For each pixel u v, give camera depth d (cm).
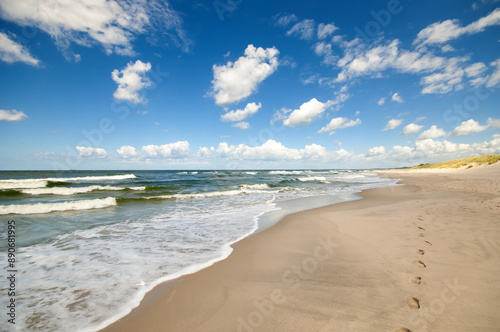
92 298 323
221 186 2241
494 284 310
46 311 292
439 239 503
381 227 636
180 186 2178
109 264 439
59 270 414
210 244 559
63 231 681
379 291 310
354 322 249
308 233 635
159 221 810
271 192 1739
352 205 1075
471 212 758
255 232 663
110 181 2838
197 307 296
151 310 293
